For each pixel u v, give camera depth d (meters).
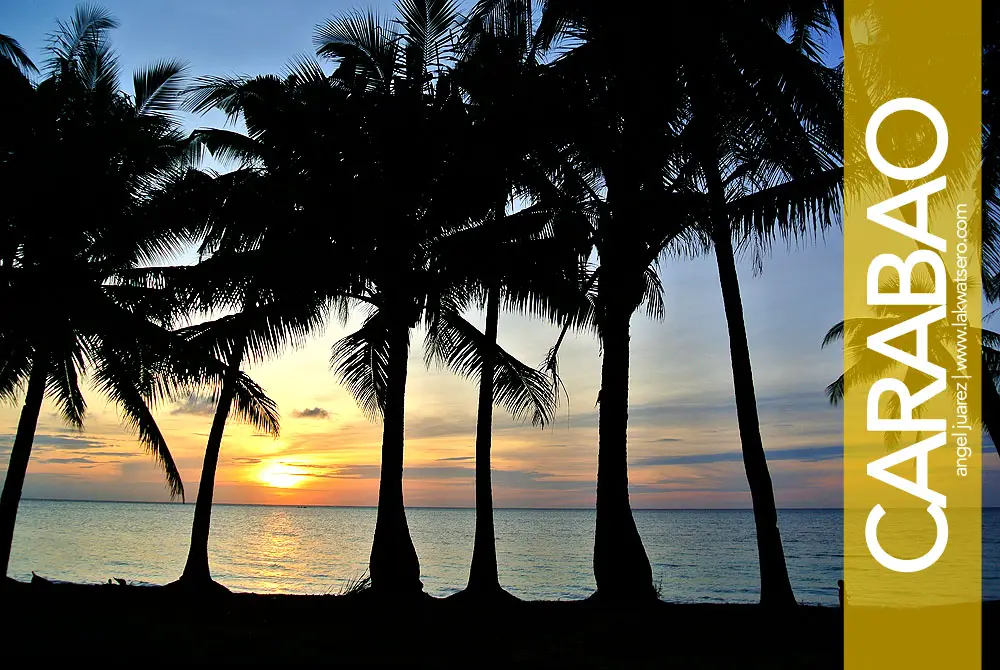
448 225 13.73
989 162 12.73
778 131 11.12
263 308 14.27
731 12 11.45
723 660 9.27
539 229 12.84
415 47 14.34
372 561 13.94
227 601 14.18
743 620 11.49
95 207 15.21
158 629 11.20
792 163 11.08
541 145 12.73
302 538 74.75
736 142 12.41
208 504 17.31
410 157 13.48
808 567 43.94
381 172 13.72
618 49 12.03
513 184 13.70
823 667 8.98
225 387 17.77
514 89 12.66
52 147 15.03
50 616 12.30
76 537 62.25
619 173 12.87
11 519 15.09
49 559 40.91
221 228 14.40
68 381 18.41
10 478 15.23
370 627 11.38
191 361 14.18
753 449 12.59
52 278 15.00
